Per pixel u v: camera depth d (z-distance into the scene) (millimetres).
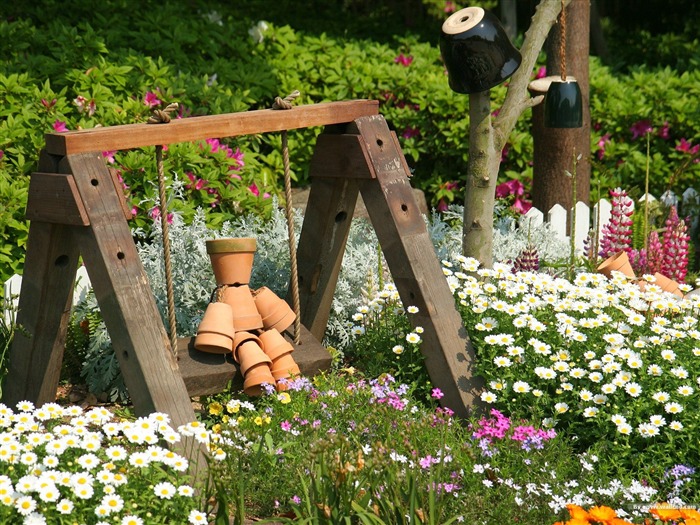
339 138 4395
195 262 5031
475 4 14969
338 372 4832
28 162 5676
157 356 3695
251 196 6098
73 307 4742
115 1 8336
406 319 4699
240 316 4277
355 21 12852
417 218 4398
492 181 5215
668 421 3980
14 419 3445
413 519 3037
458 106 7965
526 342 4441
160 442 3609
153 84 6848
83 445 3178
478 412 4246
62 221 3697
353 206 4664
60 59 6891
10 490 2943
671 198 7590
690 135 8781
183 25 7980
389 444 3539
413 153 8039
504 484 3525
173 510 3150
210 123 3961
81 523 2973
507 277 4762
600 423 3912
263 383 4090
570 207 7176
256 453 3584
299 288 4789
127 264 3713
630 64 13773
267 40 8602
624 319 4656
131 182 5750
